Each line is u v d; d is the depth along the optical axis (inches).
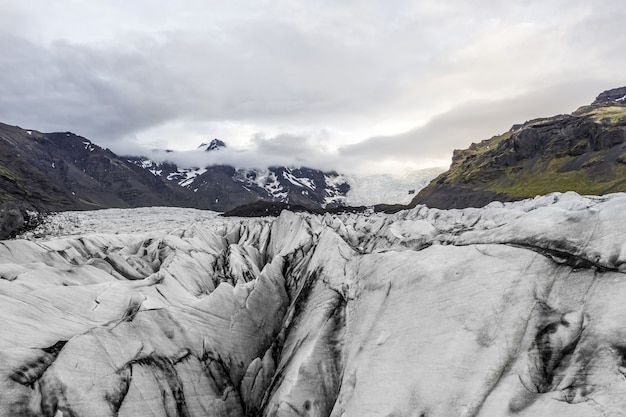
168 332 907.4
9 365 642.8
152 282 1263.5
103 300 1021.8
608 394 479.8
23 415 613.9
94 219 6742.1
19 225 5620.1
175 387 811.4
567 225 708.7
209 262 1796.3
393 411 639.8
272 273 1304.1
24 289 942.4
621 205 669.3
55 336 772.0
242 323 1069.8
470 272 743.1
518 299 648.4
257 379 940.0
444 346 661.9
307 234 1769.2
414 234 1229.1
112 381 727.1
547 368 561.3
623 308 546.6
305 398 779.4
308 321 978.1
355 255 1126.4
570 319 584.4
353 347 817.5
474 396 577.9
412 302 785.6
